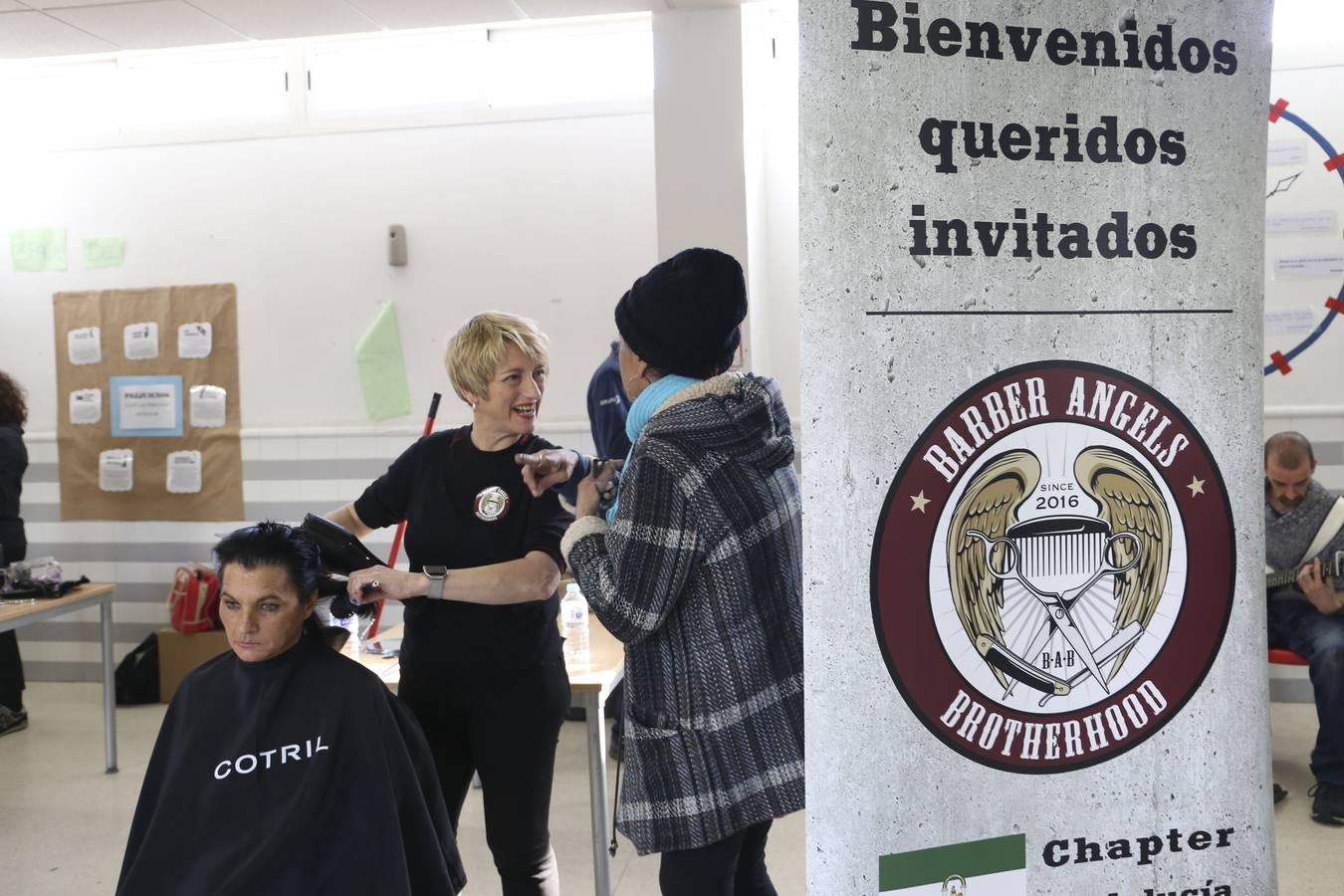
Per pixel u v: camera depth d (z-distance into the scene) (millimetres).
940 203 1114
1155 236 1159
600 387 4039
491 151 5098
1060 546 1156
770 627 1608
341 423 5281
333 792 1887
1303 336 4586
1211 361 1178
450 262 5160
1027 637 1154
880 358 1112
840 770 1131
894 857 1138
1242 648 1202
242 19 4105
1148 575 1175
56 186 5379
